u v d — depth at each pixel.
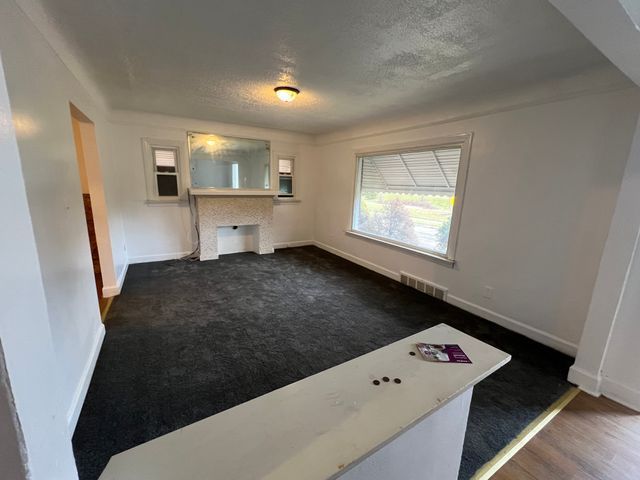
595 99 2.09
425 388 0.83
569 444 1.53
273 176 5.21
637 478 1.37
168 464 0.56
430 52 1.95
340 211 5.02
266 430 0.65
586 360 1.94
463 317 2.94
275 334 2.51
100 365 2.03
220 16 1.61
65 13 1.57
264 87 2.79
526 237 2.56
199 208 4.47
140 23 1.69
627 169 1.72
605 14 1.01
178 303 3.05
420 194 3.66
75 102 2.23
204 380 1.92
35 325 0.40
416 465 0.89
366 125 4.22
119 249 3.65
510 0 1.39
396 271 3.95
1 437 0.34
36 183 1.34
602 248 2.14
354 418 0.70
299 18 1.62
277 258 4.89
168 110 3.81
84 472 1.29
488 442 1.53
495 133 2.72
